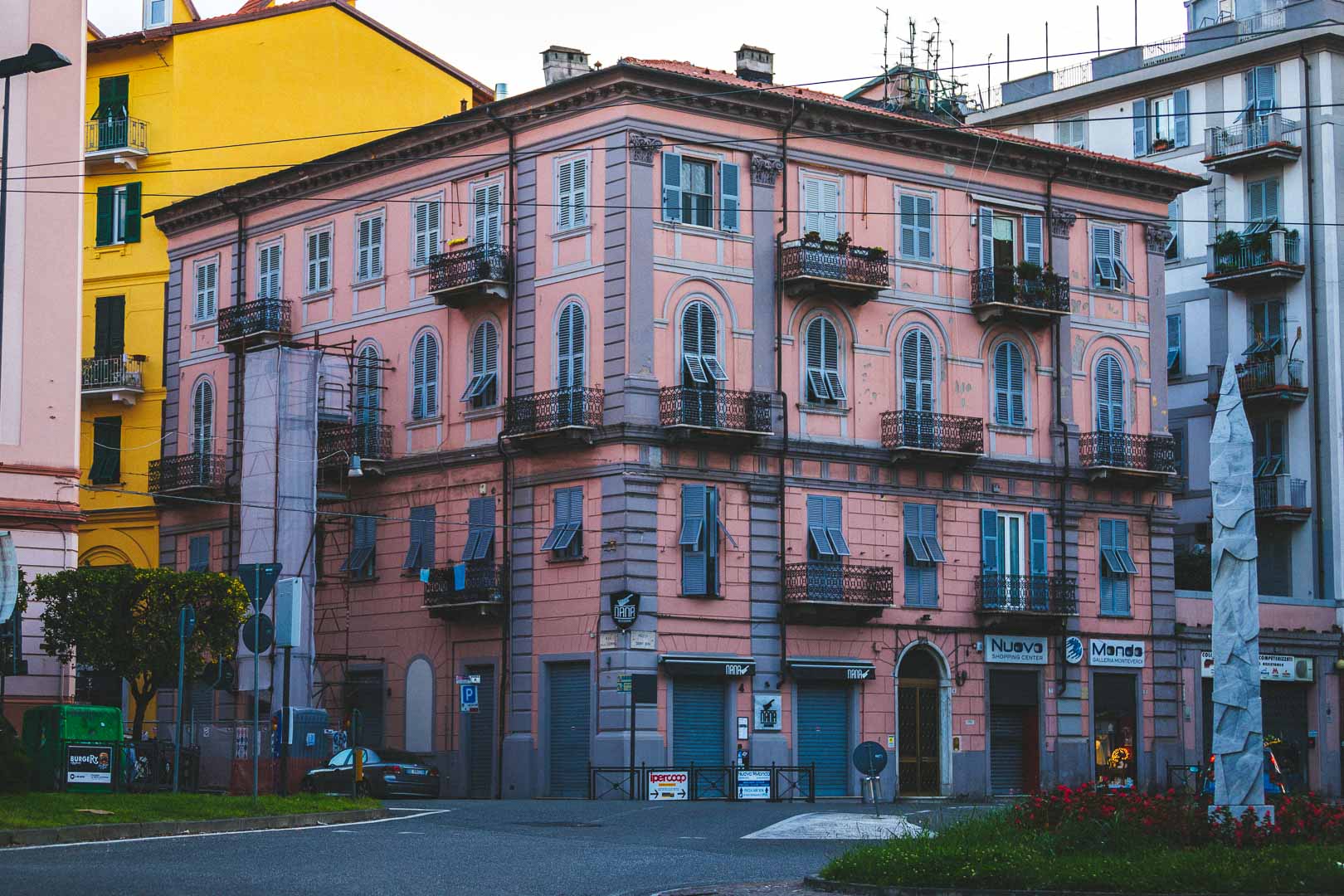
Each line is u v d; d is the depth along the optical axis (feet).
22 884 62.34
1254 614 74.95
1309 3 207.21
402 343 166.50
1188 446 211.00
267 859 74.18
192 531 186.09
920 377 163.32
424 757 155.74
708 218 152.87
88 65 199.41
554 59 158.71
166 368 192.13
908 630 159.22
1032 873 66.44
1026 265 167.53
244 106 195.42
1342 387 200.44
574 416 147.02
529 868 74.18
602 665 144.46
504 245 157.38
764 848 87.71
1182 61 213.66
